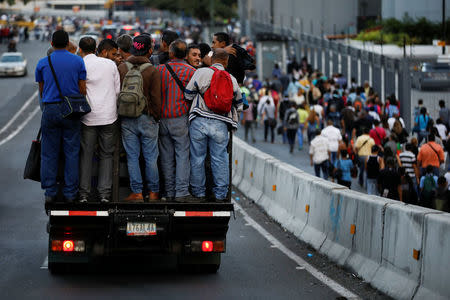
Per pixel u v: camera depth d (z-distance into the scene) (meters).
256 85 75.88
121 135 19.62
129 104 18.86
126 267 21.69
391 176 32.72
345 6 170.50
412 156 37.38
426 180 32.69
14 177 42.25
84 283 19.56
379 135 44.88
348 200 22.48
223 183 19.73
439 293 16.44
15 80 109.06
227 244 25.52
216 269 20.89
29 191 37.56
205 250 19.75
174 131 19.55
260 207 33.62
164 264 22.22
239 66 21.69
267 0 173.75
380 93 75.88
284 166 31.47
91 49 19.86
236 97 19.64
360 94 60.94
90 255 19.89
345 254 21.98
